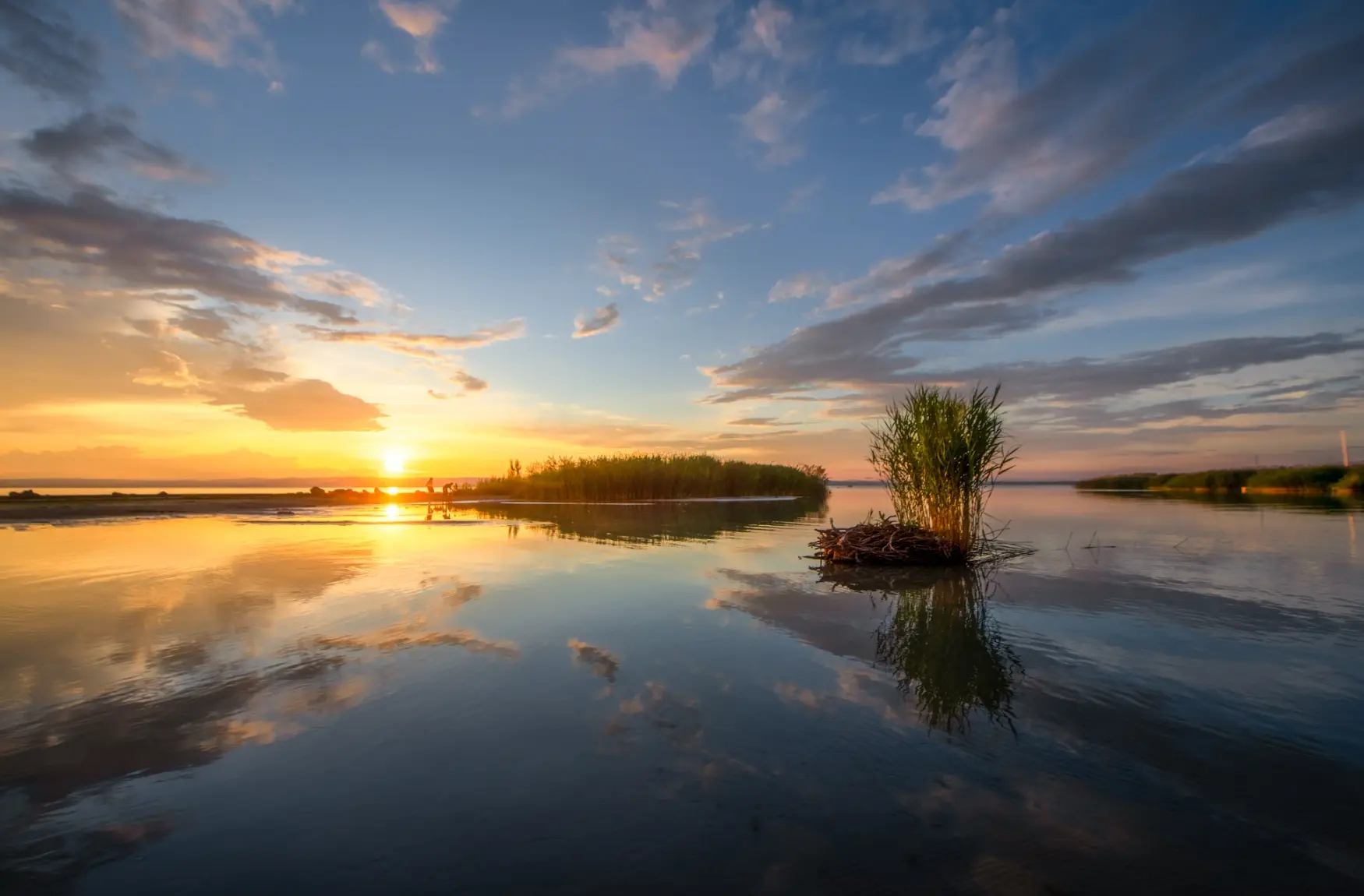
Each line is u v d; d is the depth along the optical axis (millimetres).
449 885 2441
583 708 4227
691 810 2982
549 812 2969
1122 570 9641
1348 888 2414
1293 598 7629
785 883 2449
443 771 3359
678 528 16938
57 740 3713
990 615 6910
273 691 4520
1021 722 4020
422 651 5504
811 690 4598
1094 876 2498
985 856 2629
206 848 2689
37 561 10484
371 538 14375
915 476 11477
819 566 10375
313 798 3086
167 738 3746
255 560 10625
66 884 2461
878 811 2980
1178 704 4297
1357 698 4395
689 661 5246
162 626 6277
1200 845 2703
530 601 7504
